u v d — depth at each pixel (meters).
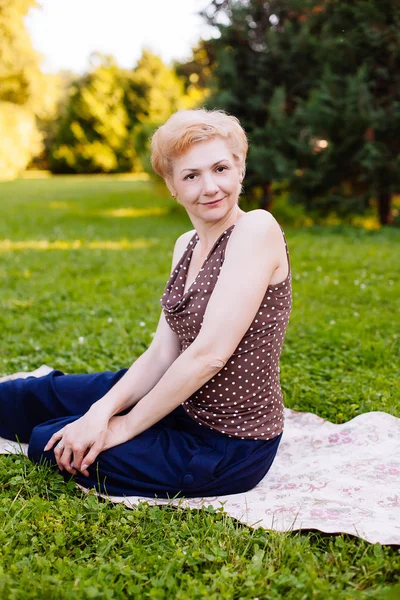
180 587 1.80
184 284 2.40
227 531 2.06
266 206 12.88
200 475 2.28
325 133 10.68
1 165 29.97
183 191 2.25
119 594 1.77
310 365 3.96
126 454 2.31
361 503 2.21
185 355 2.22
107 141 35.53
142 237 10.59
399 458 2.57
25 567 1.85
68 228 11.95
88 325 5.00
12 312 5.60
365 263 7.40
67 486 2.38
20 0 27.08
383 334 4.64
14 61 28.05
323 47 10.69
